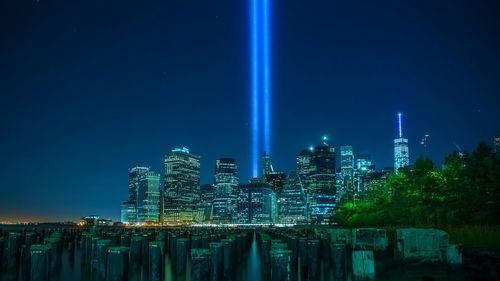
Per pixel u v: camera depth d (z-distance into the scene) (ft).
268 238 108.68
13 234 105.40
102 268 81.56
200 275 58.23
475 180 190.70
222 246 77.77
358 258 65.10
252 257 166.20
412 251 83.46
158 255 83.35
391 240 106.11
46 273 68.33
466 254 86.89
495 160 187.73
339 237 117.70
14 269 102.99
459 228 138.62
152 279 82.84
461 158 218.59
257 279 108.27
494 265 79.46
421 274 77.51
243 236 158.71
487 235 112.68
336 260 80.23
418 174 262.88
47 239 106.52
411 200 248.73
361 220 305.12
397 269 81.41
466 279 74.28
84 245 123.44
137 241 101.50
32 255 68.03
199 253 58.70
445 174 222.89
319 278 90.63
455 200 196.44
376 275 76.33
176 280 103.04
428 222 206.69
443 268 81.00
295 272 99.25
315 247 91.40
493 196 175.94
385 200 305.12
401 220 252.42
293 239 115.44
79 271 121.60
